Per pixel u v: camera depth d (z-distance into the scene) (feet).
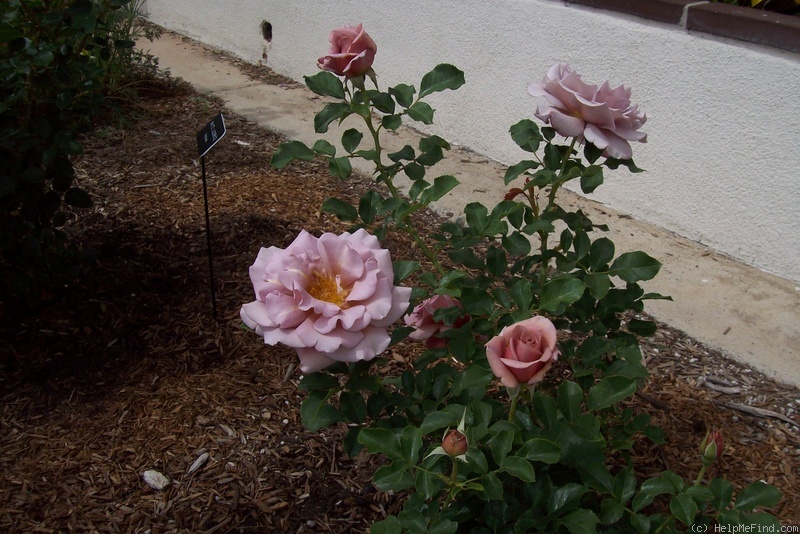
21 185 9.13
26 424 8.53
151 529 7.39
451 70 7.20
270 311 5.13
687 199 12.69
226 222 12.62
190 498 7.73
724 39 11.59
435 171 15.08
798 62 10.82
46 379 9.16
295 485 7.93
